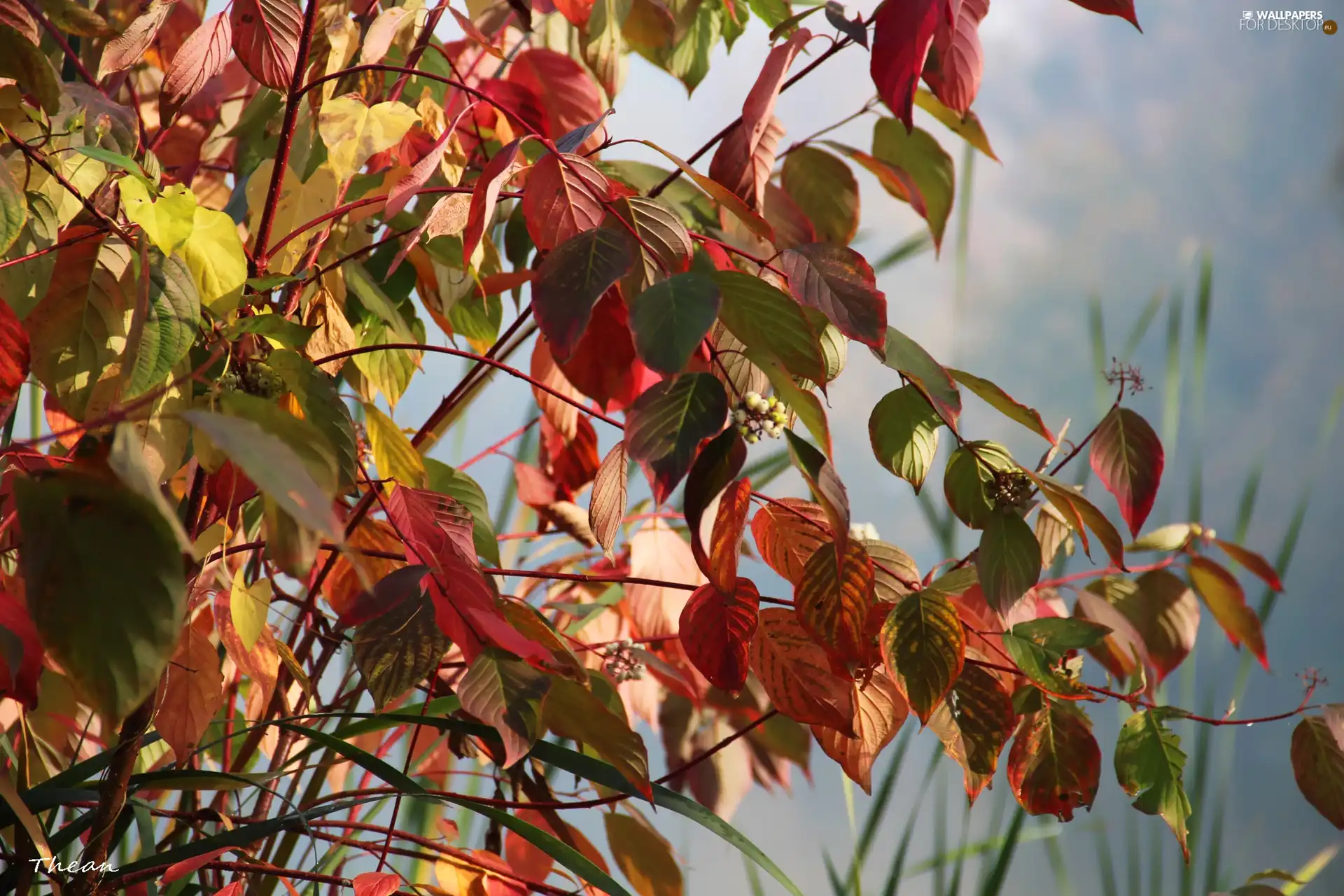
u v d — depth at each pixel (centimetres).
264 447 171
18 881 196
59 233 189
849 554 194
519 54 222
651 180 218
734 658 195
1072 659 213
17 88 189
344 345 205
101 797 198
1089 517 198
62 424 197
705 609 196
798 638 199
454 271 214
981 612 215
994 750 203
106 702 174
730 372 198
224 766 222
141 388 185
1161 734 209
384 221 213
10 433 209
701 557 186
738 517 189
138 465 172
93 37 206
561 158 189
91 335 188
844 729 198
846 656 194
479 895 207
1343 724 215
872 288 189
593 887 205
